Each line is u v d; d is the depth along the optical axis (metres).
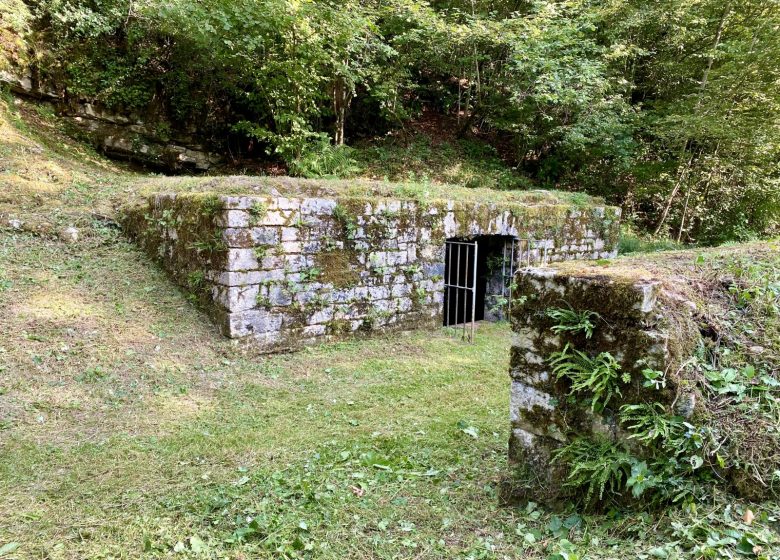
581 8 12.11
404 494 2.64
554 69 10.94
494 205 6.98
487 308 7.61
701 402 1.89
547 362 2.27
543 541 2.02
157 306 5.11
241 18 8.16
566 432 2.19
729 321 2.26
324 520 2.38
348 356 5.25
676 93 12.82
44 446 3.12
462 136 13.59
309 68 9.30
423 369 4.95
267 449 3.23
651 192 13.61
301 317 5.31
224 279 4.83
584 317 2.12
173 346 4.65
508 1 12.34
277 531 2.27
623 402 2.01
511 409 2.43
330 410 3.92
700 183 13.53
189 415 3.72
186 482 2.80
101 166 8.29
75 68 8.65
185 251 5.35
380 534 2.26
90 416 3.56
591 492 2.04
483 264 7.68
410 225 6.18
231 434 3.44
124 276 5.41
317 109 9.95
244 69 9.20
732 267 2.71
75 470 2.89
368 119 12.67
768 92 10.89
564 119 12.45
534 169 14.07
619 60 12.53
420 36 11.25
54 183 6.66
